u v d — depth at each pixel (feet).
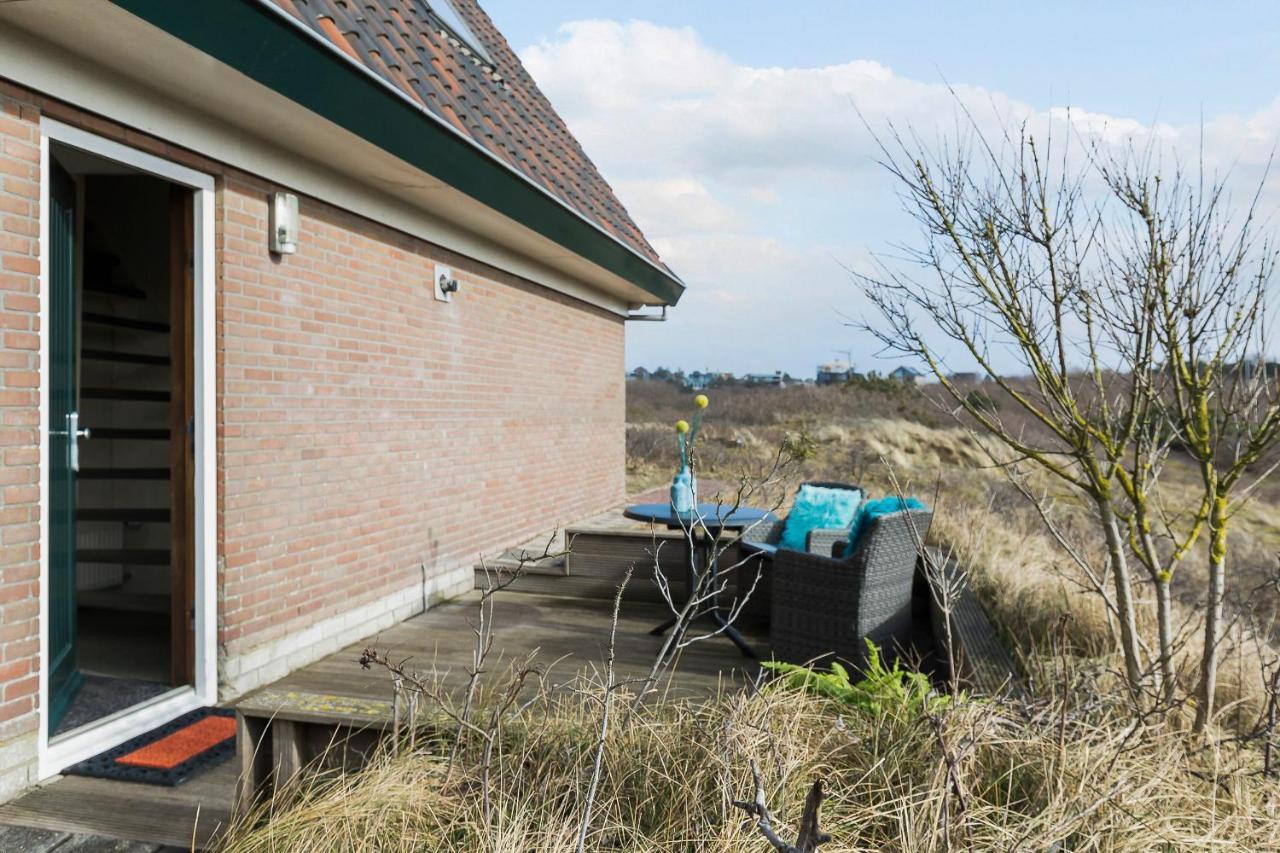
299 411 17.42
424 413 22.38
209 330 15.14
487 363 26.08
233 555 15.57
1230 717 13.64
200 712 14.71
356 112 15.37
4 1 10.70
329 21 15.71
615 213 33.14
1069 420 12.73
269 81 13.28
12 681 11.57
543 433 30.50
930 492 44.80
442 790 9.24
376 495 20.20
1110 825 8.79
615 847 8.77
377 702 10.57
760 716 10.35
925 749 9.89
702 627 20.62
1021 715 10.74
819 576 16.48
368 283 19.84
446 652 18.33
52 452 13.24
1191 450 12.58
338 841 8.63
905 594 17.44
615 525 31.78
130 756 12.74
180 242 15.14
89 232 23.40
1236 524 44.50
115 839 10.51
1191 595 26.45
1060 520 31.96
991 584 20.59
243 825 9.51
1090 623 17.75
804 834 5.88
